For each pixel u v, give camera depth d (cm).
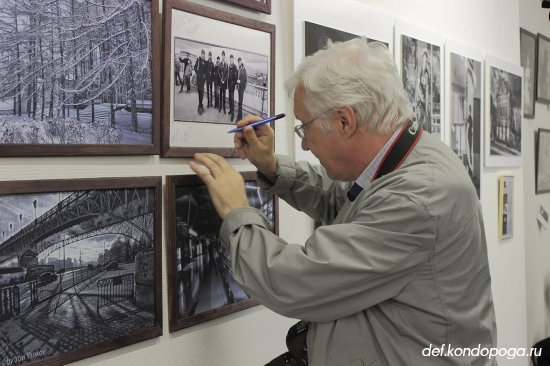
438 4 198
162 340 102
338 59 87
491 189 235
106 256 91
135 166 96
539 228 320
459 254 85
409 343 85
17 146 77
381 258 79
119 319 93
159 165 100
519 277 264
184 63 101
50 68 81
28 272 80
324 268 78
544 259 328
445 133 195
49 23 81
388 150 89
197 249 108
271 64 121
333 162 94
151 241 99
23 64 78
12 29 76
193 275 107
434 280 83
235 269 86
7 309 78
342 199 117
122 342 93
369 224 80
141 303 97
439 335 85
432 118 186
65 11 83
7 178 78
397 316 85
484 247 93
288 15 129
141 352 99
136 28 93
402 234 79
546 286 331
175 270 102
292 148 132
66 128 83
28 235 80
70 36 83
